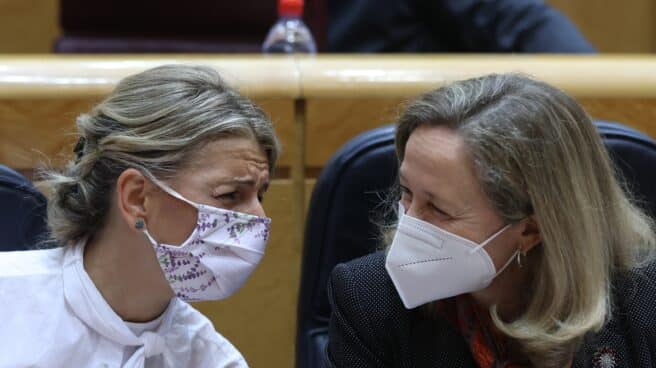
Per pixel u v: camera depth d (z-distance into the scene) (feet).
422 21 24.34
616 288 12.25
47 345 11.23
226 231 11.07
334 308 12.50
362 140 13.52
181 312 12.31
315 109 16.11
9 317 11.27
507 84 11.29
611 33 37.09
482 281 11.49
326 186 13.47
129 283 11.35
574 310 11.43
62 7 22.57
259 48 22.58
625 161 13.71
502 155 10.84
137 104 10.87
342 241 13.57
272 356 15.75
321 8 22.53
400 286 11.67
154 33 22.76
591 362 11.94
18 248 12.86
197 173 10.87
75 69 15.83
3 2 33.58
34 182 14.20
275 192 15.90
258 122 11.12
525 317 11.59
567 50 22.61
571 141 11.19
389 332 12.21
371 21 24.16
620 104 16.69
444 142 11.03
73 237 11.54
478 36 23.54
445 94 11.29
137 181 10.84
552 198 11.03
